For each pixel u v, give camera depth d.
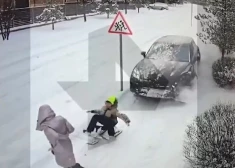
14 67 11.61
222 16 9.68
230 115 5.94
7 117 7.80
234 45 9.70
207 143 5.37
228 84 9.40
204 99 8.63
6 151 6.41
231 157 5.19
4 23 16.61
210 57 12.37
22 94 9.20
